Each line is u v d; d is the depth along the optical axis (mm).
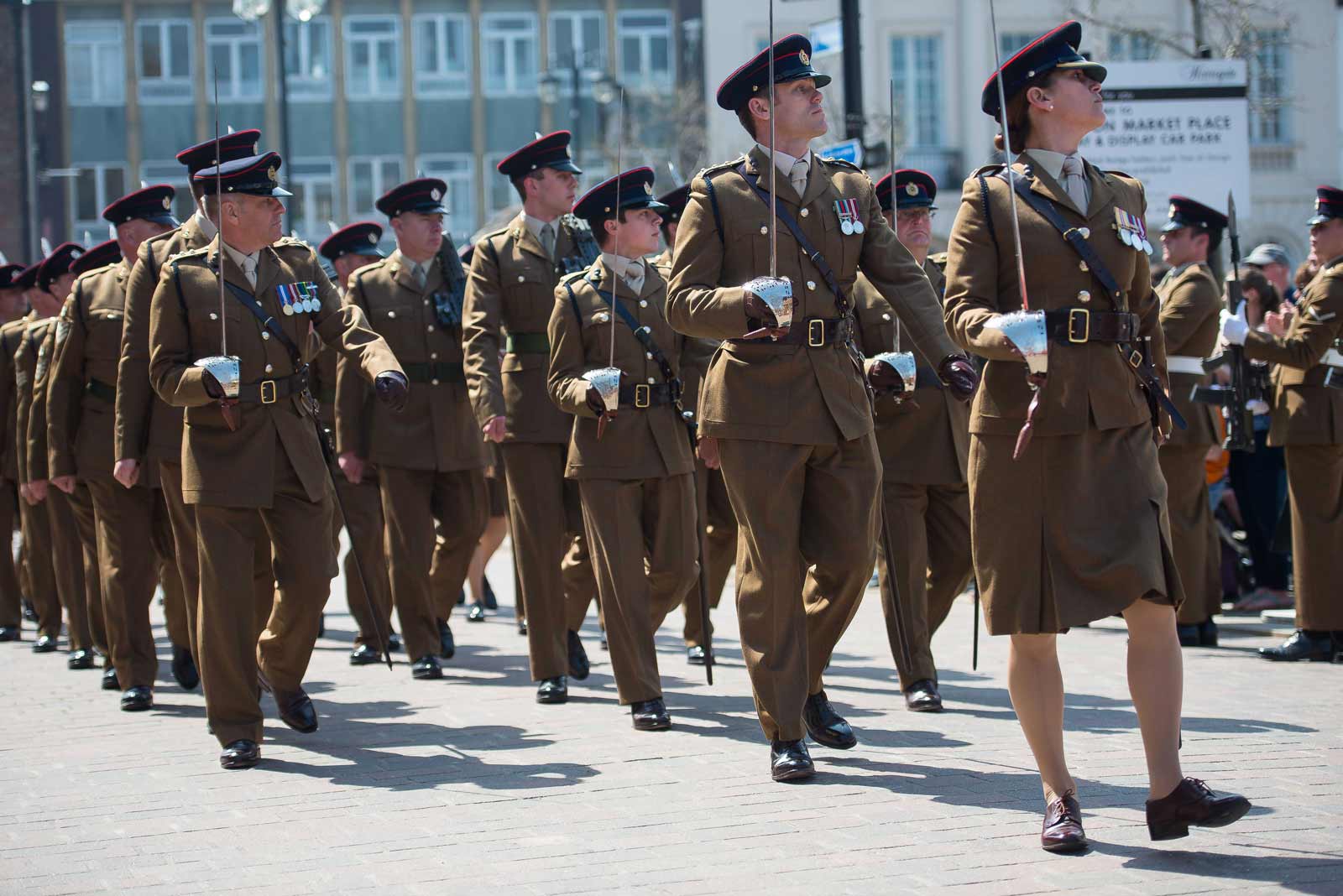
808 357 7105
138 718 9586
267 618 9141
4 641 14211
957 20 38188
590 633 13289
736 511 7266
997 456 5996
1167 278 11172
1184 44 31750
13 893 5852
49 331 12102
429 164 48094
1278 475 12680
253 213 8188
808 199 7152
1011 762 7410
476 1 47906
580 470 8906
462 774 7605
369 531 11648
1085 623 5793
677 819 6559
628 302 9062
